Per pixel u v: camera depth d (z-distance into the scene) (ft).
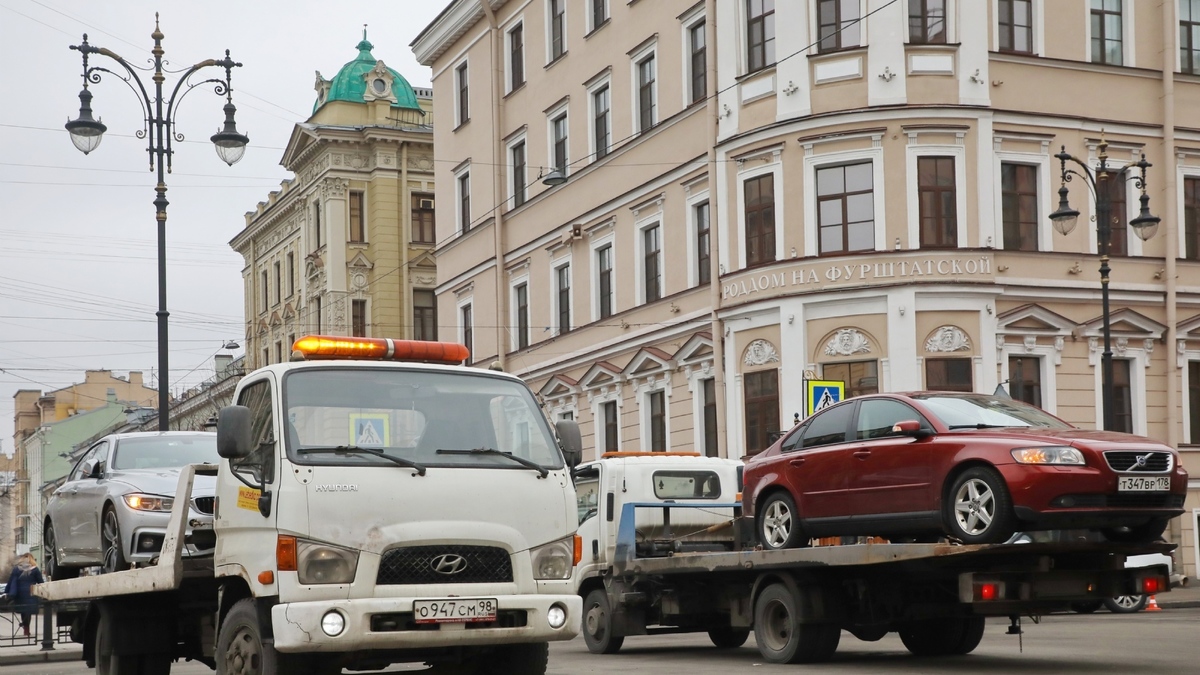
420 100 210.18
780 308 96.22
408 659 31.63
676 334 109.60
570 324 128.57
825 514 44.75
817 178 95.86
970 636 47.26
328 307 189.78
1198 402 102.42
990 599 39.04
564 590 31.86
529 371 135.85
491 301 143.74
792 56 96.53
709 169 103.71
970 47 94.48
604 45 122.21
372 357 33.12
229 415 30.14
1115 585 40.09
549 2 132.77
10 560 403.75
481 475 31.37
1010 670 41.50
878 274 92.68
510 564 31.24
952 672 41.06
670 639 63.72
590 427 125.80
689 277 108.47
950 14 94.43
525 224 136.98
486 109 144.77
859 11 94.73
